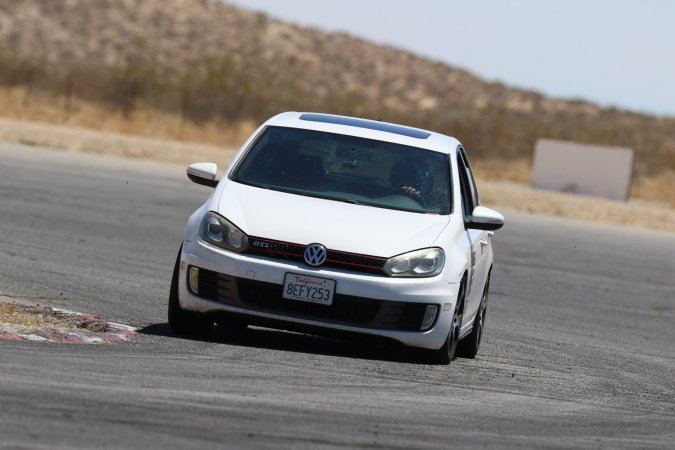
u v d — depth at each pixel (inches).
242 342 1381.6
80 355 1155.9
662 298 2662.4
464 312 1433.3
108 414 910.4
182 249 1364.4
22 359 1095.0
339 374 1213.1
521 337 1806.1
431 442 944.9
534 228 4001.0
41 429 844.6
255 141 1503.4
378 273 1316.4
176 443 847.1
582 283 2741.1
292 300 1305.4
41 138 5049.2
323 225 1341.0
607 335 1967.3
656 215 5290.4
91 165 4237.2
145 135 6702.8
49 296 1669.5
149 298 1777.8
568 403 1221.1
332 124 1549.0
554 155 6638.8
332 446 890.1
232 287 1315.2
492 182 6811.0
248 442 872.3
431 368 1347.2
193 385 1062.4
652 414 1219.9
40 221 2640.3
